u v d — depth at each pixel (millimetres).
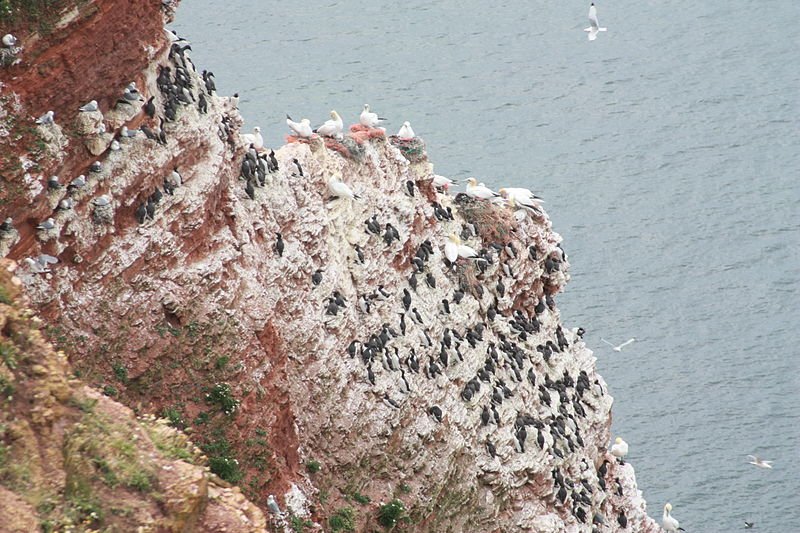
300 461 46000
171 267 40875
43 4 36906
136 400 39312
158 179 40875
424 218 57281
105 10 38719
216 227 43312
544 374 61219
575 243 117750
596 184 126812
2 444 26578
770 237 119750
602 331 106062
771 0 169000
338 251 51094
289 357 46250
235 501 29578
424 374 53000
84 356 37781
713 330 106000
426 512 50781
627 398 97688
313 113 127000
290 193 48844
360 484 48562
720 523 85625
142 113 40750
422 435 51219
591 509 60281
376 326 51656
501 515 55156
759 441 93250
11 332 28688
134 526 27016
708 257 116188
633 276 113312
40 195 36594
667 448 92188
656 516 85812
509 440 55875
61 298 37438
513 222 61594
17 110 36281
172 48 44062
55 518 26141
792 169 131125
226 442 40688
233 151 46344
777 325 107062
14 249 36062
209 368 41094
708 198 125750
